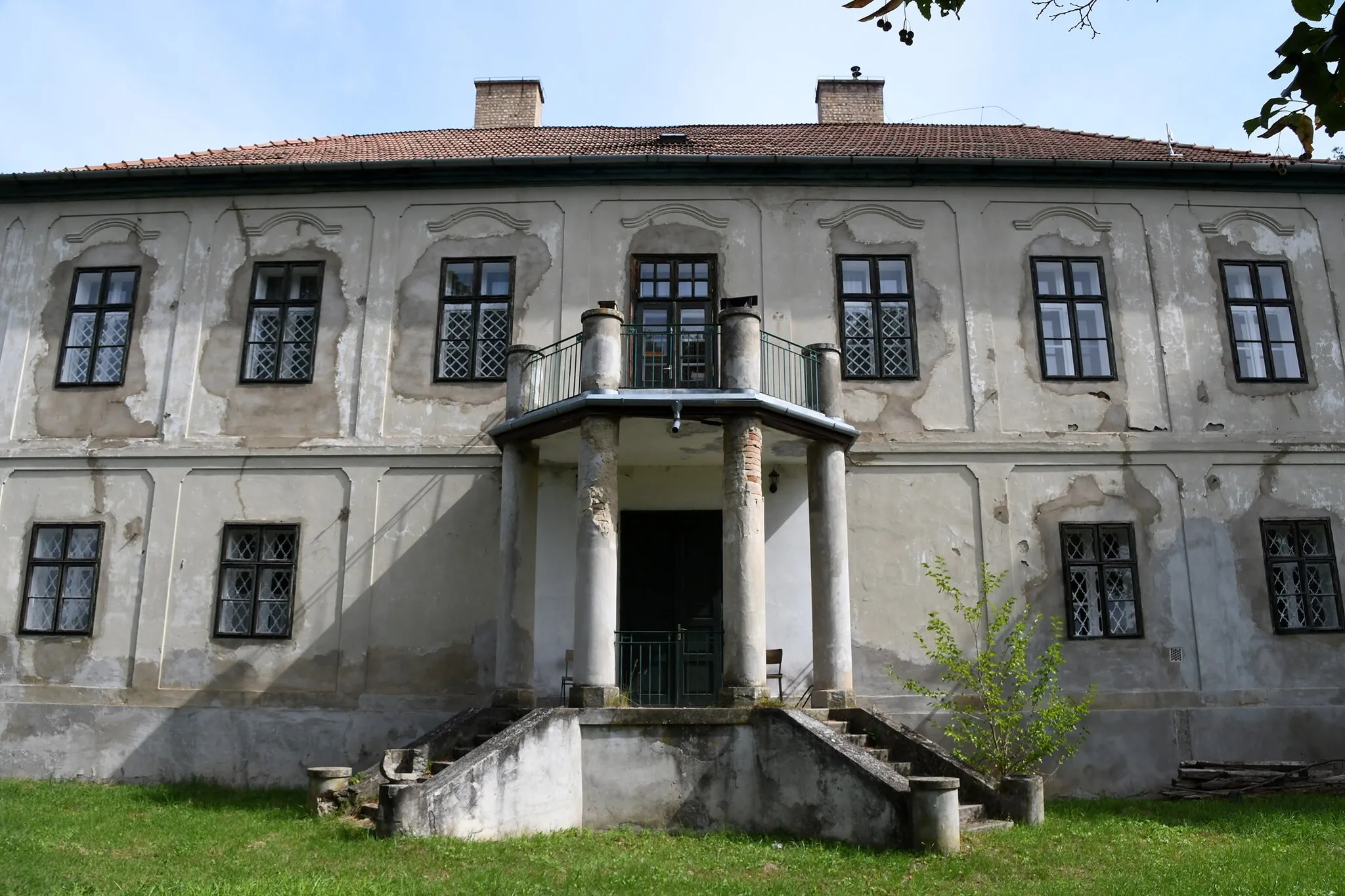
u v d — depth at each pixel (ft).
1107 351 48.57
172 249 50.88
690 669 45.52
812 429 40.40
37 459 48.49
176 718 45.24
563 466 47.06
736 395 37.50
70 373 49.90
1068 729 38.14
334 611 46.03
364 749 44.50
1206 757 44.01
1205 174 49.98
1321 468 47.50
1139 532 46.37
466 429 47.62
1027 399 47.80
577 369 47.67
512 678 39.86
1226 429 47.70
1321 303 49.55
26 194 51.80
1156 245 49.78
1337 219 50.62
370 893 23.79
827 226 49.60
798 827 32.83
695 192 50.01
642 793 34.65
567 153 54.44
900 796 30.32
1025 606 45.47
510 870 26.76
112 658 46.14
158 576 46.85
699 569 46.65
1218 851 30.01
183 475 47.93
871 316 48.85
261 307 50.01
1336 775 41.47
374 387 48.37
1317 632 45.50
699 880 26.45
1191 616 45.50
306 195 51.06
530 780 32.81
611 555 37.19
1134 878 26.23
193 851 29.35
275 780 44.34
